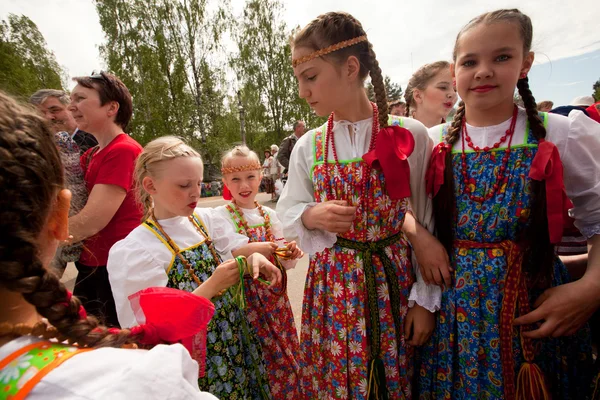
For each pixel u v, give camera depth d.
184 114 16.41
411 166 1.15
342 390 1.15
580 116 0.99
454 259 1.12
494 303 1.02
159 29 16.08
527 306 1.01
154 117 15.90
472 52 0.97
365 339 1.12
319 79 1.04
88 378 0.41
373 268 1.14
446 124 1.25
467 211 1.07
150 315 0.70
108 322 1.64
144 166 1.24
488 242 1.05
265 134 21.23
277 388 1.55
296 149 1.32
